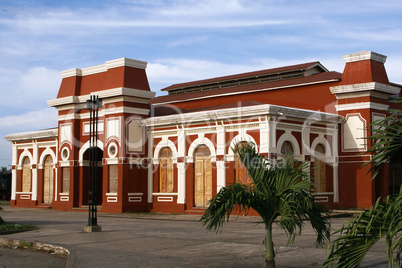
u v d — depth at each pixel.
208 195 23.94
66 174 29.39
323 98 26.25
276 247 12.23
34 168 32.34
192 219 21.73
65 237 15.17
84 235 15.65
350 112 24.95
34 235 15.82
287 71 29.25
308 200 8.10
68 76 29.45
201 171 24.38
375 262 9.86
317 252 11.37
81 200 28.58
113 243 13.71
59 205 29.44
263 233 15.63
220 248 12.42
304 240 13.54
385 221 5.76
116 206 25.88
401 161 27.30
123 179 25.77
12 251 13.77
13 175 34.19
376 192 24.66
